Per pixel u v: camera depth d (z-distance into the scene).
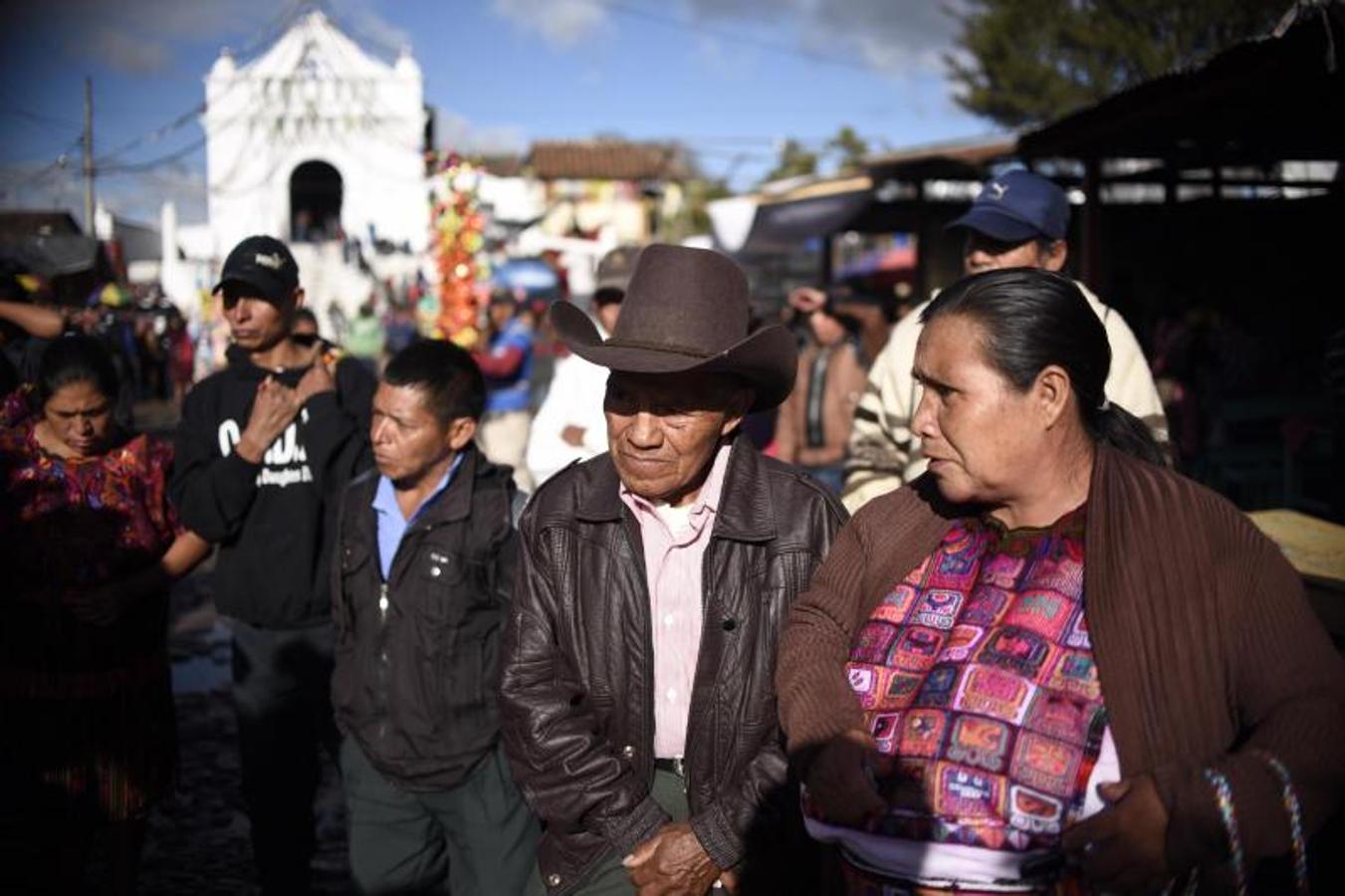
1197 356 10.39
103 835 3.80
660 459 2.22
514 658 2.39
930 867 1.75
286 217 30.97
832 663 1.96
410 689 2.94
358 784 3.04
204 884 4.04
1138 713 1.67
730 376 2.27
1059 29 21.53
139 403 24.34
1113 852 1.60
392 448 2.97
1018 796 1.71
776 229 14.25
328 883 4.05
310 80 30.52
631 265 4.87
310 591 3.56
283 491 3.55
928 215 14.66
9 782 3.21
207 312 23.36
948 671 1.81
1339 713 1.62
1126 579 1.71
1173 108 6.95
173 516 3.47
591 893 2.31
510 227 22.77
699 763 2.30
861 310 6.81
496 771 2.98
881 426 3.61
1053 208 3.22
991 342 1.76
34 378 4.20
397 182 30.84
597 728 2.37
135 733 3.34
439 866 3.14
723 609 2.30
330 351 3.88
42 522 3.20
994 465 1.79
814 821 1.89
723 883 2.29
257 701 3.58
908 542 1.99
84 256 6.54
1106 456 1.82
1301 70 5.86
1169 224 12.73
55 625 3.21
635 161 36.78
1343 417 4.91
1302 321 12.28
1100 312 3.06
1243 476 8.96
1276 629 1.68
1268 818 1.55
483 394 3.12
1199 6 19.16
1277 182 10.45
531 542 2.42
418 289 17.09
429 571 2.95
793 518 2.34
